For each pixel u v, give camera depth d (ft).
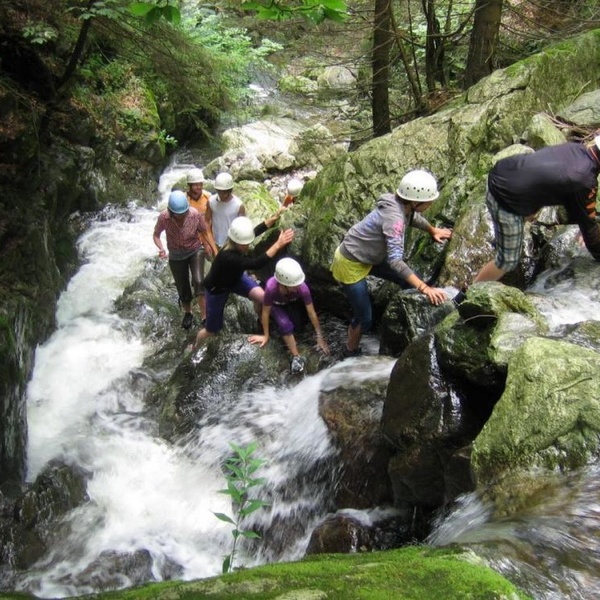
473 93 21.15
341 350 19.44
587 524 7.29
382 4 28.96
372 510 13.76
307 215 21.91
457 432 11.50
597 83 21.74
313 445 15.57
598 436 8.63
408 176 15.72
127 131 33.17
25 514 15.52
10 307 18.44
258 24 49.42
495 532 7.14
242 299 23.31
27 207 21.42
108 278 25.73
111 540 15.62
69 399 20.29
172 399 19.02
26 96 21.84
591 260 15.37
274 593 5.17
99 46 31.81
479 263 17.04
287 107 45.91
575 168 12.61
